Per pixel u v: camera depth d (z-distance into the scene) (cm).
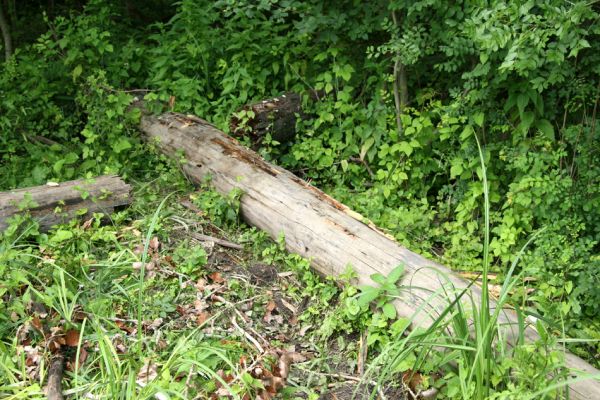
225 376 347
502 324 331
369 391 362
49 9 882
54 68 671
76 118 656
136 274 424
